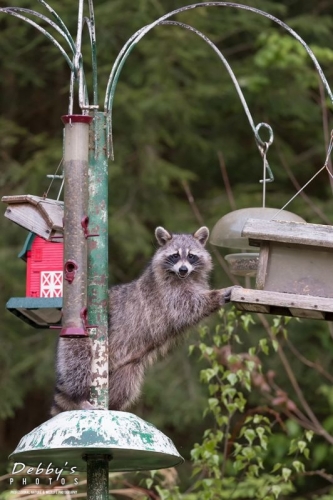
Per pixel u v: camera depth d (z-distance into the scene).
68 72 22.05
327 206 19.94
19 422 21.52
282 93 21.05
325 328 18.84
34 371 19.69
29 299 9.05
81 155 8.31
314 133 21.58
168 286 10.67
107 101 8.54
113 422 7.79
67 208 8.29
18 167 19.89
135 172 20.30
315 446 18.36
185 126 20.86
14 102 22.23
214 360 11.92
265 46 18.95
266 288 8.75
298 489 18.91
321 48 19.69
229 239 9.92
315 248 8.73
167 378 19.06
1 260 19.17
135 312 10.53
